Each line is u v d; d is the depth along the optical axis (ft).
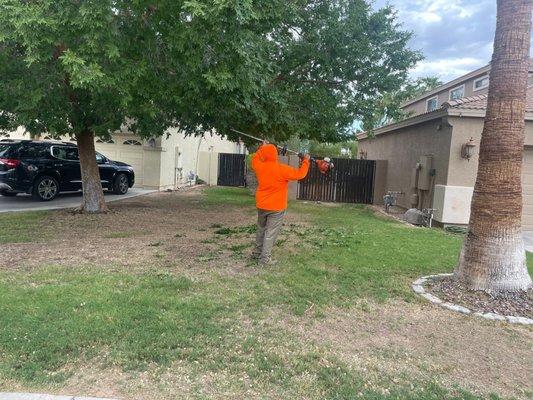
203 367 11.16
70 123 30.30
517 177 17.35
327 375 11.10
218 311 14.64
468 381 11.32
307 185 56.85
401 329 14.23
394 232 31.58
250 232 28.63
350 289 17.65
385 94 38.96
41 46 17.97
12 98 22.98
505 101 16.93
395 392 10.55
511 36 16.70
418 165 42.11
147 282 17.11
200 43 19.27
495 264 17.38
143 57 20.93
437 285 18.26
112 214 35.04
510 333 14.35
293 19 29.40
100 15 17.44
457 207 35.70
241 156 72.64
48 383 10.23
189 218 34.76
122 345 11.91
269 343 12.59
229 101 26.32
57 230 27.81
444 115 35.73
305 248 24.53
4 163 39.55
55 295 15.12
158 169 57.98
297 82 36.52
